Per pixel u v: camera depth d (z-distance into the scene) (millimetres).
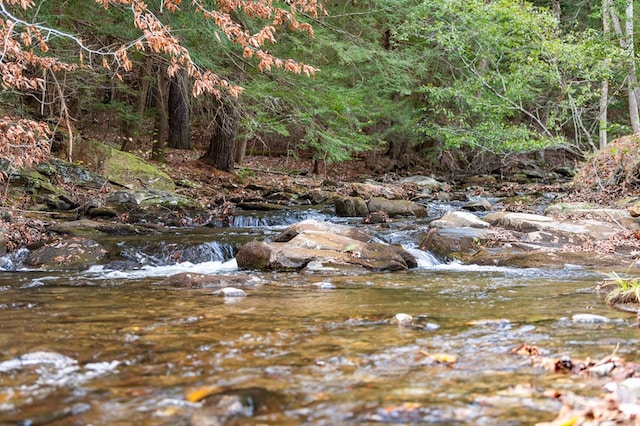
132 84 19906
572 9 26969
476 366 3006
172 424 2225
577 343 3479
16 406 2420
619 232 9422
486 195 18266
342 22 15875
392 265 7465
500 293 5578
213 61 12977
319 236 8094
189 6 10766
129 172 14875
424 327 3963
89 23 11633
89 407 2408
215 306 4836
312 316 4379
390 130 22766
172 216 12461
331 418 2291
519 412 2348
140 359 3160
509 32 16219
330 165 25875
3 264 7969
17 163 7191
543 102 22312
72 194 13047
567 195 16062
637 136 15125
